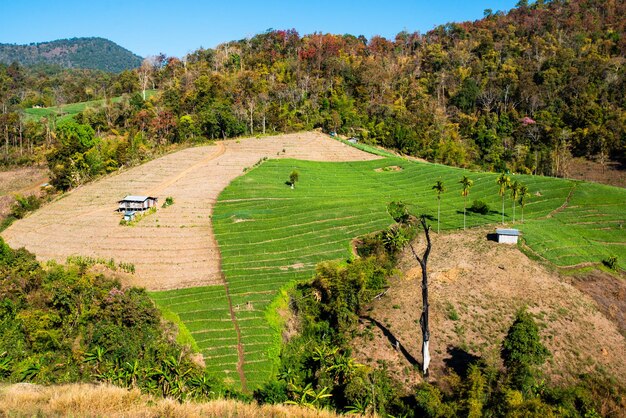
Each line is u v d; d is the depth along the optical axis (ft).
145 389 182.29
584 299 281.33
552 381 221.05
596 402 204.95
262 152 561.02
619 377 229.86
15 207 413.18
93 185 463.01
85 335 223.71
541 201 421.18
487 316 259.80
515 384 201.57
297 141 612.70
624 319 271.90
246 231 354.13
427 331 223.51
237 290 277.85
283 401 192.13
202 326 245.24
